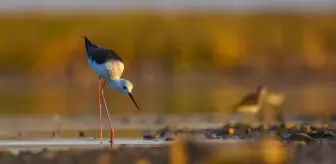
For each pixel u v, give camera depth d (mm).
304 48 54938
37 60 52406
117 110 29906
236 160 14750
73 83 47000
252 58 53500
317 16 59156
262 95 26047
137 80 48812
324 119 23656
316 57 52875
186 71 50781
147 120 25062
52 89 43781
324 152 15492
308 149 15852
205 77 49344
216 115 26594
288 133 18594
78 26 56250
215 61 52969
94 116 27109
